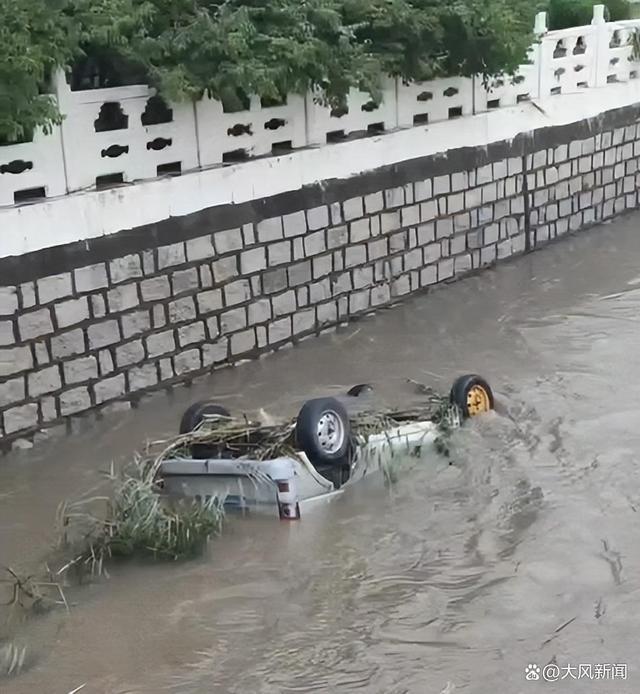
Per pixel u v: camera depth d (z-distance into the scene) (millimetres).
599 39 17016
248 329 11711
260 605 6898
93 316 10156
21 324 9570
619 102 17562
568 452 9039
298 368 11562
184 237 10930
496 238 15305
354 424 8828
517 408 10070
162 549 7555
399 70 13086
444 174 14203
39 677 6199
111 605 6984
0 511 8492
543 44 15852
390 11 12633
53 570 7480
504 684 5875
